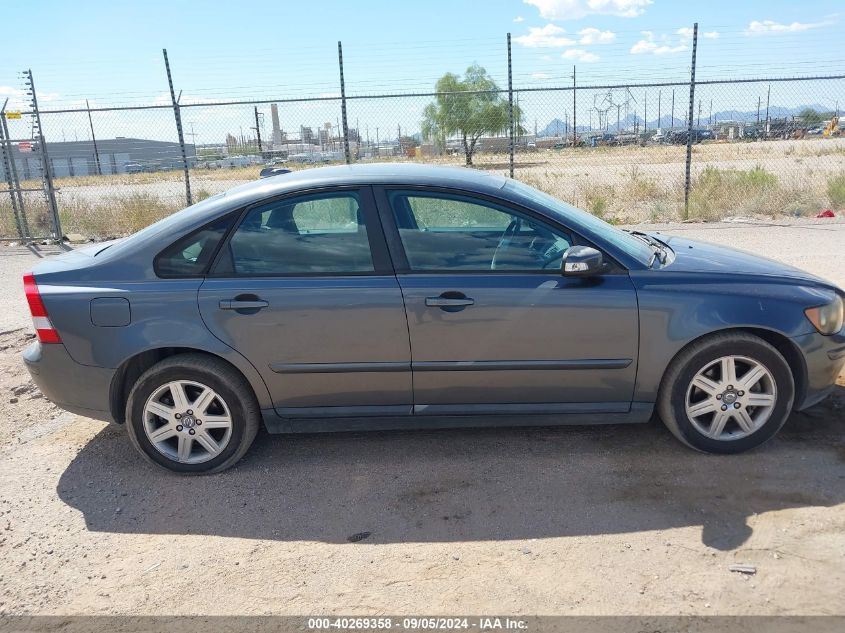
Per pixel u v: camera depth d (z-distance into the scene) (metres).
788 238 10.18
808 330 3.71
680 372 3.73
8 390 5.38
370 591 2.88
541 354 3.72
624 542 3.12
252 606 2.83
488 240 3.77
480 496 3.57
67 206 15.05
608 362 3.72
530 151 15.11
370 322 3.70
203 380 3.80
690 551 3.02
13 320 7.56
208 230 3.81
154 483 3.88
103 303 3.74
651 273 3.74
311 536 3.31
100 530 3.45
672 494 3.49
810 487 3.48
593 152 17.94
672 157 18.28
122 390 3.99
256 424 3.94
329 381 3.80
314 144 15.03
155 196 15.16
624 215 13.48
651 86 11.63
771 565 2.90
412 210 3.79
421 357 3.74
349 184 3.82
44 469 4.10
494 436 4.24
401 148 15.06
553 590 2.82
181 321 3.73
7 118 12.43
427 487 3.69
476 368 3.74
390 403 3.87
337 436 4.34
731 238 10.38
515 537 3.20
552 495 3.54
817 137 15.35
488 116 14.56
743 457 3.82
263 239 3.80
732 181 15.05
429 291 3.67
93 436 4.54
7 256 11.80
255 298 3.71
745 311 3.67
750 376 3.73
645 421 3.89
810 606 2.65
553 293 3.65
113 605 2.88
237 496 3.71
